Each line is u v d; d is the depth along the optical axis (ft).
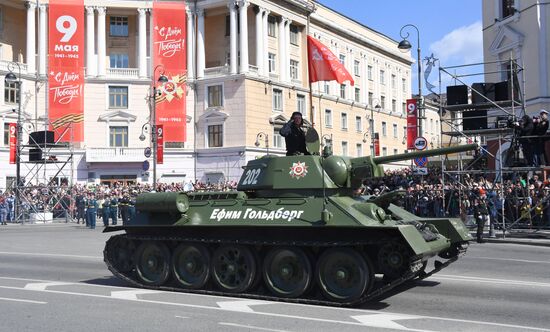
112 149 155.63
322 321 27.84
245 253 35.12
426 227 37.24
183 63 159.22
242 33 157.79
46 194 125.80
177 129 158.51
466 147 35.68
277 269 34.37
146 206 38.65
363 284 31.40
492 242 69.00
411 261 30.53
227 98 159.33
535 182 72.69
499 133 75.87
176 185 134.62
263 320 28.07
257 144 159.02
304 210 33.81
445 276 43.47
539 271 45.93
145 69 162.81
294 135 40.86
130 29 166.81
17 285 39.65
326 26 194.70
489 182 82.17
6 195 121.08
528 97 93.15
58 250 63.77
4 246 68.54
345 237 32.78
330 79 88.89
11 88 152.15
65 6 152.46
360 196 39.75
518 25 96.27
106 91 159.53
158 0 159.53
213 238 36.45
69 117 152.05
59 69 152.15
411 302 33.60
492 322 28.07
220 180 157.58
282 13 171.53
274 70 171.12
